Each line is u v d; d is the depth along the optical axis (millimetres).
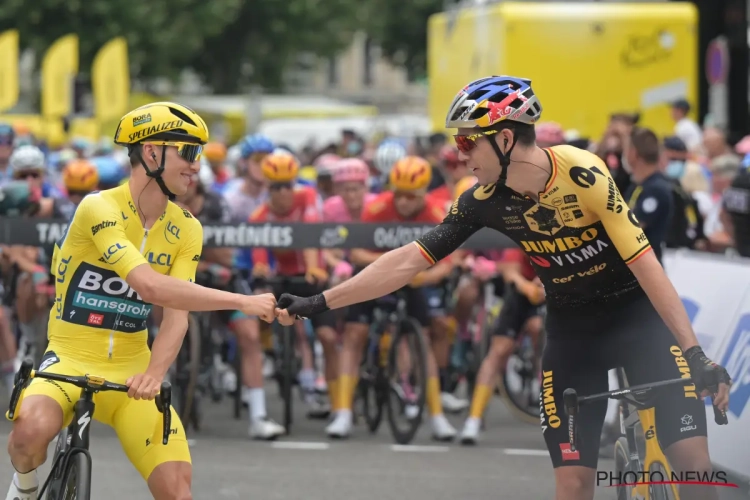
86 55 86438
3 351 23750
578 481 10969
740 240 19172
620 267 10992
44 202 22844
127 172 40156
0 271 23609
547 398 11344
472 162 10570
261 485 17188
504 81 10461
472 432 20500
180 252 11266
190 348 20859
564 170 10539
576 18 35562
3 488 16266
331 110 91188
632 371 11148
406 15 105188
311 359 23750
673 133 36062
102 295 11094
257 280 21375
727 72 47281
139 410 10969
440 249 11219
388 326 21281
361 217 22766
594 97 35688
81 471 10234
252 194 25391
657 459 11695
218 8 92812
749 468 14508
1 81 58219
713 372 9883
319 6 105062
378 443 20750
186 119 10680
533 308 20812
